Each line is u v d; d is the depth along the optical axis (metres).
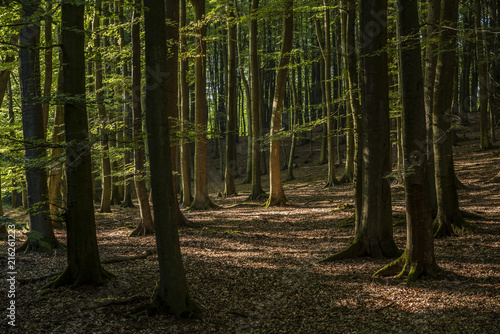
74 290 6.18
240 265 8.09
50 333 4.83
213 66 36.47
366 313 5.66
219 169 33.59
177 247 5.46
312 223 12.70
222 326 5.27
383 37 7.45
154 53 5.05
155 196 5.32
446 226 9.55
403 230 10.34
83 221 6.33
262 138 11.95
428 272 6.83
